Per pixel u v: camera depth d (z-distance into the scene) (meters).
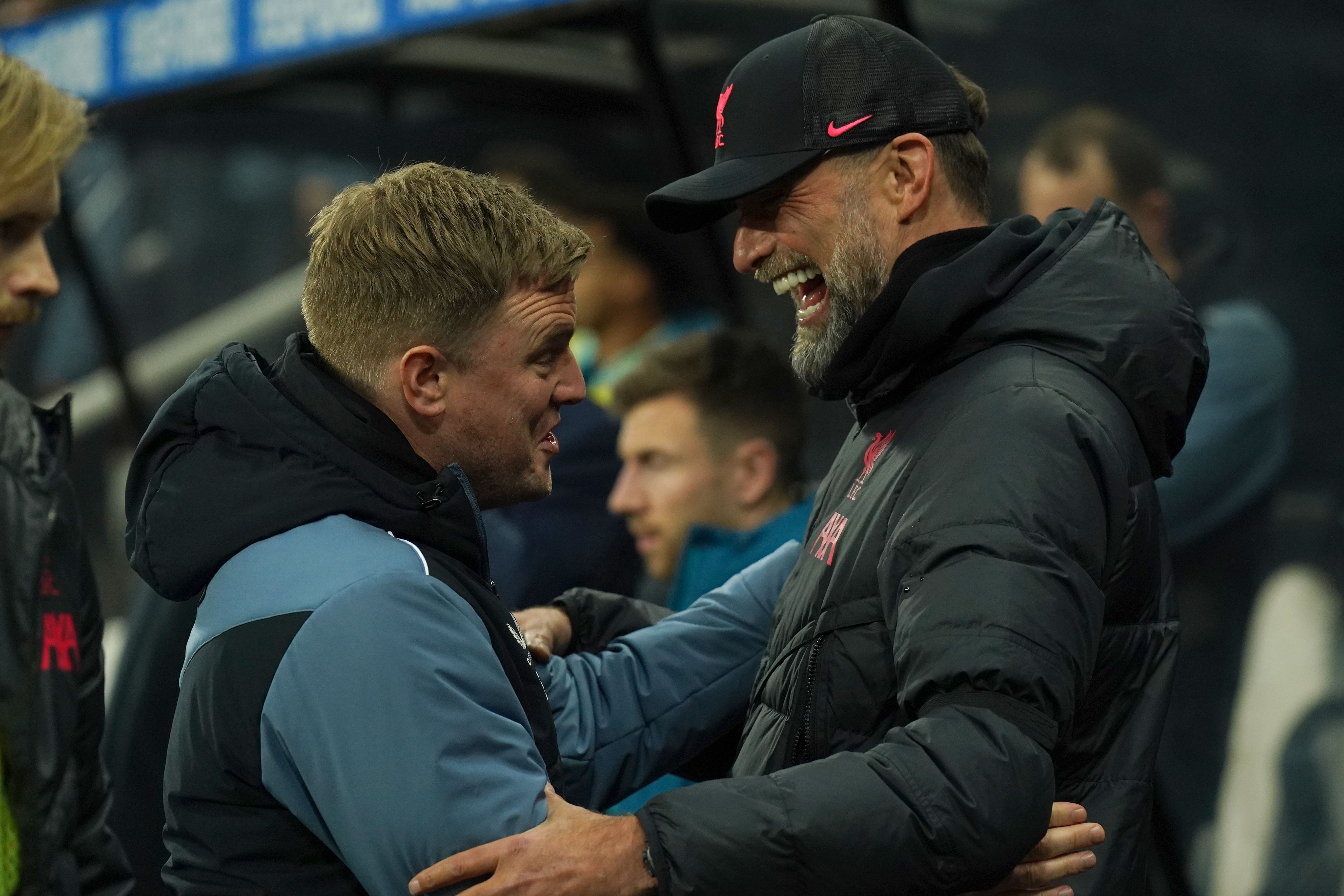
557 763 5.24
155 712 8.21
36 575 5.76
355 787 4.60
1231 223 10.54
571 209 12.49
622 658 6.46
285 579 4.80
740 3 11.45
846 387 5.71
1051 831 4.86
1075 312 5.24
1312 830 10.27
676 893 4.46
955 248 5.52
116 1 14.45
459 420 5.16
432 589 4.81
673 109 11.52
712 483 8.67
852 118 5.59
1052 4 10.94
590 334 12.83
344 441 5.02
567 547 9.40
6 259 6.39
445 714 4.67
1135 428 5.23
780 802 4.50
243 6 13.38
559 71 13.21
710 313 12.86
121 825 8.17
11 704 5.59
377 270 5.04
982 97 6.11
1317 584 10.29
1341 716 10.16
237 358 5.23
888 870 4.44
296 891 4.84
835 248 5.67
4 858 5.55
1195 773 10.79
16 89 6.23
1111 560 5.05
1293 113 10.20
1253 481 10.43
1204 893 10.74
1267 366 10.38
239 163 17.97
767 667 5.72
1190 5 10.55
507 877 4.50
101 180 18.95
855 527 5.33
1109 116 10.73
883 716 5.12
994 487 4.81
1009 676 4.54
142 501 5.17
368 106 15.38
